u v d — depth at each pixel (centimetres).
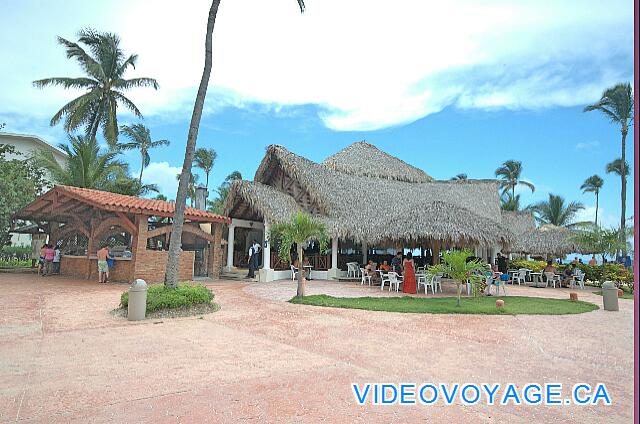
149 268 1764
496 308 1228
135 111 3294
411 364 658
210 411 456
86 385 526
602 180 6219
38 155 3028
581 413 488
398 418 459
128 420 430
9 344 718
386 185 2830
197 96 1148
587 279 2366
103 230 1917
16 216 2230
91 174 2850
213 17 1171
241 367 614
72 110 3041
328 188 2369
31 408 454
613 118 3588
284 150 2425
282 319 1009
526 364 679
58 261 2141
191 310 1064
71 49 3033
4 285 1592
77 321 923
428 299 1462
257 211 2081
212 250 2083
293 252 2261
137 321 936
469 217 1802
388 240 1859
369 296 1503
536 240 2827
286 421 438
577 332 948
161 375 569
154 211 1756
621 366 679
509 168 6456
